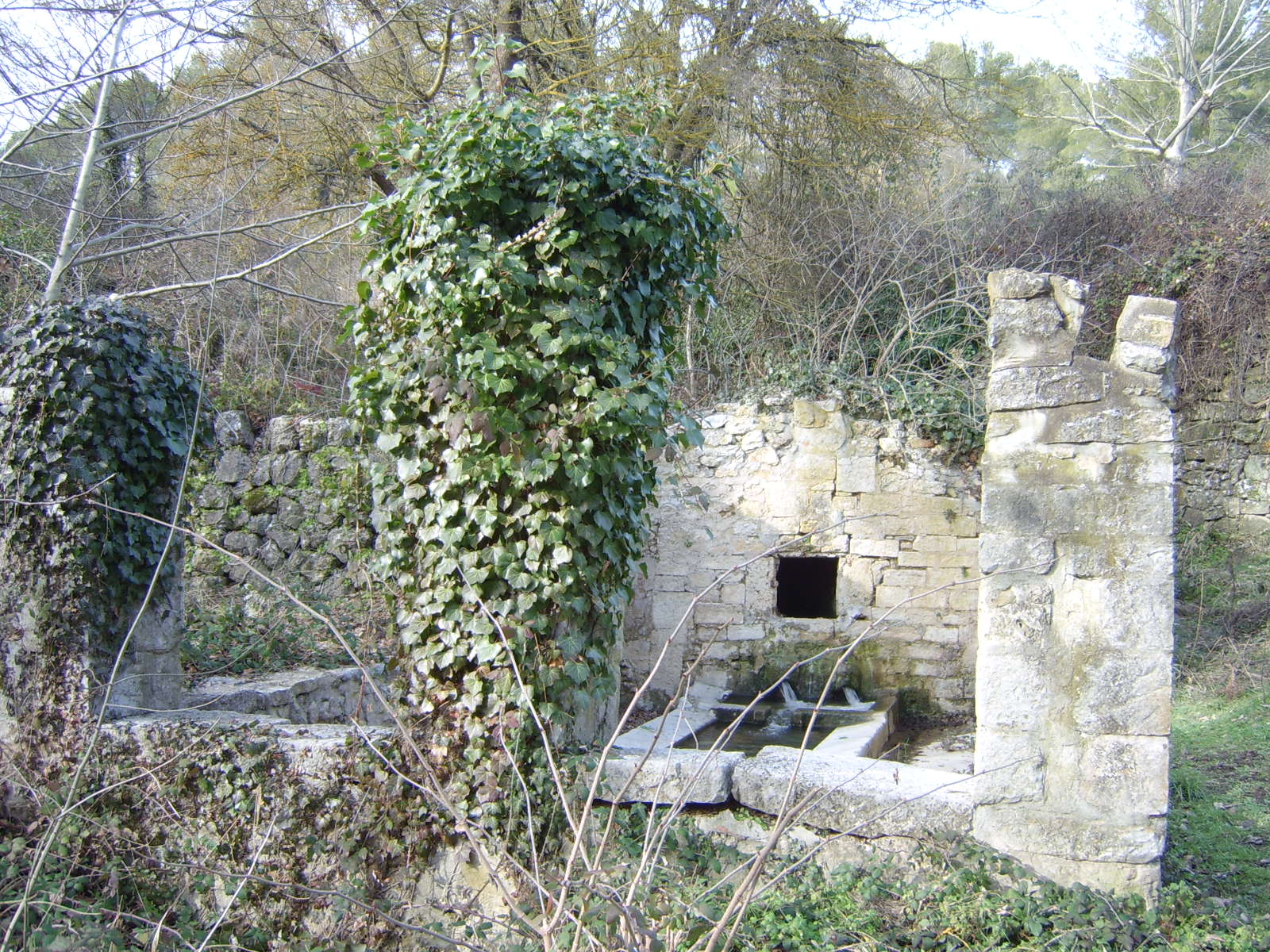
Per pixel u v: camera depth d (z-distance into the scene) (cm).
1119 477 381
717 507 845
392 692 430
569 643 402
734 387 1073
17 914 349
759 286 1105
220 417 889
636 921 270
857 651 821
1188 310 1059
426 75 1032
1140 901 367
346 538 837
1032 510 390
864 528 826
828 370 889
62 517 448
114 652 461
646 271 427
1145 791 374
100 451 456
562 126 409
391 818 399
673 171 439
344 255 1167
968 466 816
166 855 427
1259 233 1051
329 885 402
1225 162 1343
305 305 1108
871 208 1152
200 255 1002
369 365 435
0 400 462
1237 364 1034
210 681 589
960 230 1152
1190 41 1628
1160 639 375
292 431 877
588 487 402
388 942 388
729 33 1012
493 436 395
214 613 718
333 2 921
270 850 412
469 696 399
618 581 435
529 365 386
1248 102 1780
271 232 1038
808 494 833
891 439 825
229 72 883
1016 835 387
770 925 360
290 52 869
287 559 848
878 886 383
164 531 493
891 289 1106
